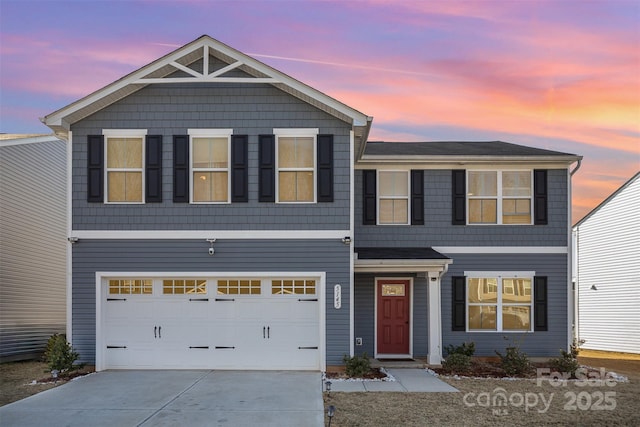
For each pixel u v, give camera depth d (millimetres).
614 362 16188
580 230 22516
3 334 14188
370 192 14023
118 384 10055
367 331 13625
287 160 11836
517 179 14086
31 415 7898
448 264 12930
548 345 13617
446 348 13141
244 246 11664
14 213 14812
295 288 11766
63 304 17484
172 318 11750
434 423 7574
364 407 8406
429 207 13992
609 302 20656
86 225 11680
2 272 14211
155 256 11648
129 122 11844
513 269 13812
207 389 9625
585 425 7574
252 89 11883
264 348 11695
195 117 11859
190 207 11711
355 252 13094
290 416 7840
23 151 15336
